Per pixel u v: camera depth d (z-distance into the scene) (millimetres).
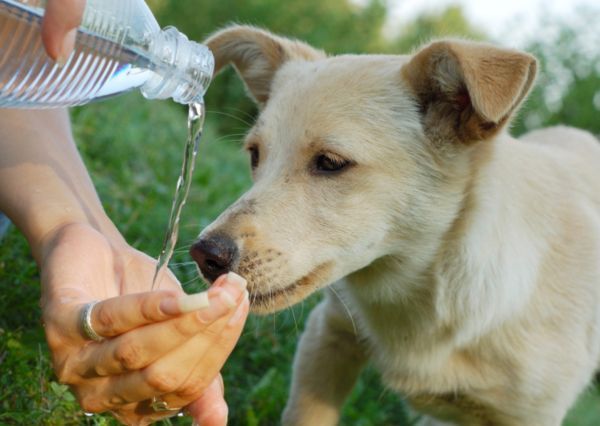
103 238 479
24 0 406
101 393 418
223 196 1074
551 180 664
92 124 1041
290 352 795
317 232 576
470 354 638
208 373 414
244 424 712
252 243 552
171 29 480
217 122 1882
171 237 498
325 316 687
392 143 598
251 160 637
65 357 416
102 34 435
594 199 705
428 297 630
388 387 688
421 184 602
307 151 589
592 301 658
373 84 613
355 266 595
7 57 425
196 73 478
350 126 592
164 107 1590
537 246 634
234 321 404
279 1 2547
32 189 504
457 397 659
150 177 1003
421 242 610
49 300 430
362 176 588
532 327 633
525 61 543
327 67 631
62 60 376
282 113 609
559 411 650
